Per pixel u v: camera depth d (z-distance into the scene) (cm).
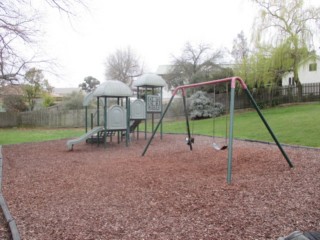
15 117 2438
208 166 521
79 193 381
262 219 271
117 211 308
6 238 257
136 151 782
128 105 960
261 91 1953
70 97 2648
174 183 411
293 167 472
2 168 571
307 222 260
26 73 1170
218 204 317
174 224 268
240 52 2091
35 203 343
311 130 891
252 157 568
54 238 245
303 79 2628
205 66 2545
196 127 1449
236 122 1373
